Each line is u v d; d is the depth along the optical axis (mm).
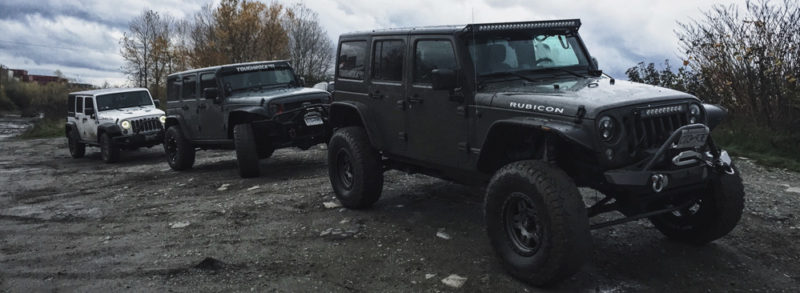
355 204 5996
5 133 30375
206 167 11188
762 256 4309
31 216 7387
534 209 3715
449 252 4656
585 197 6211
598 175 3900
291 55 41125
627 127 3756
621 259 4355
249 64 10164
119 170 11969
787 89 8891
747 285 3826
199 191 8273
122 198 8219
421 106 5055
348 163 6090
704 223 4348
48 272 4895
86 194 8969
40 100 63500
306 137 9062
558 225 3541
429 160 5055
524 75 4746
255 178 8938
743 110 9617
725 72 9531
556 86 4328
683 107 4020
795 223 5016
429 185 7094
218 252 5098
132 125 13312
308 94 9242
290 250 5008
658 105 3881
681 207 4215
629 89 4188
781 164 7445
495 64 4680
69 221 6941
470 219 5516
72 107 15461
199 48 39781
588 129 3637
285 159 10820
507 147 4434
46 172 12531
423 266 4410
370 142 5832
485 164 4438
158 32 41656
